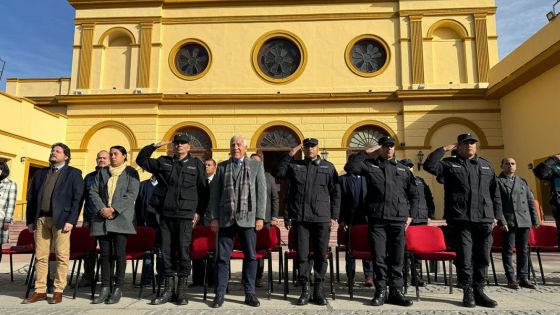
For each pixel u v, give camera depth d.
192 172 5.32
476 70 15.55
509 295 5.64
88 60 16.22
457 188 5.13
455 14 15.88
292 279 7.04
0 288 6.23
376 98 15.45
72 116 15.88
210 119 15.73
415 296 5.54
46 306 4.89
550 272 7.86
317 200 5.10
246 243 5.06
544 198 12.73
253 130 15.60
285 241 12.02
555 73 12.02
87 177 5.68
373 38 16.06
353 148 15.45
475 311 4.65
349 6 16.28
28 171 14.12
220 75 16.03
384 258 5.12
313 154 5.32
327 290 6.01
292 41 16.17
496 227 6.90
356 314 4.50
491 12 15.77
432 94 15.20
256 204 5.15
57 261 5.20
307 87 15.84
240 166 5.23
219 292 4.94
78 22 16.52
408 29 15.98
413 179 5.41
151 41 16.23
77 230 6.08
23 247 6.65
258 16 16.30
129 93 15.81
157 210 5.24
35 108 14.48
